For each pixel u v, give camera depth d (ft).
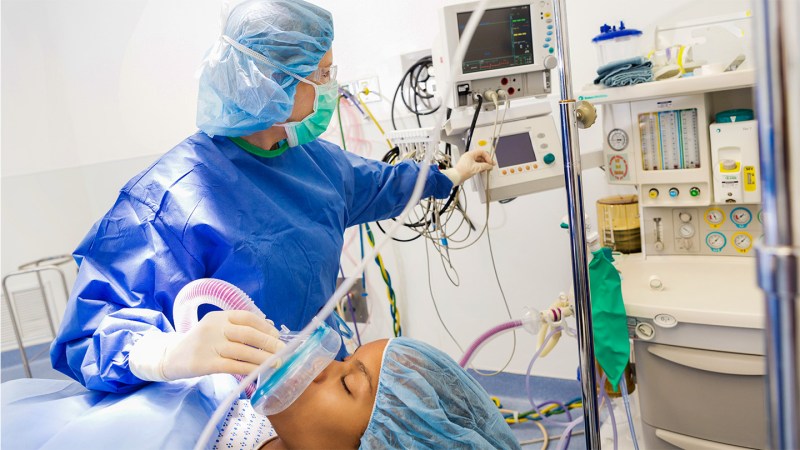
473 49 6.28
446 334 10.37
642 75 5.96
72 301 3.91
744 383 5.31
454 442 3.09
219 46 4.45
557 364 9.53
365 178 5.86
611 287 5.55
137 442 3.08
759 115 1.27
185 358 3.08
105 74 12.35
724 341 5.31
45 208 13.48
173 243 4.20
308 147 5.43
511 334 9.78
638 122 6.40
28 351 13.69
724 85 5.61
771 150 1.25
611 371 5.55
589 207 8.40
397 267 10.46
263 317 3.55
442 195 6.23
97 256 4.14
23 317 13.58
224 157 4.58
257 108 4.36
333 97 4.94
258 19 4.35
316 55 4.54
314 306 4.68
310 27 4.52
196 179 4.38
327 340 3.18
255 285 4.31
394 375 3.13
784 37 1.21
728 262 6.42
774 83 1.23
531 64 6.37
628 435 6.48
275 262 4.42
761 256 1.30
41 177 13.34
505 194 6.32
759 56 1.25
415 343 3.40
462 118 6.40
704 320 5.29
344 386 3.14
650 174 6.46
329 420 3.05
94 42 12.27
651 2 7.44
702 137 6.13
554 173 6.37
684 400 5.60
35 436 3.26
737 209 6.37
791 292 1.26
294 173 5.01
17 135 13.16
